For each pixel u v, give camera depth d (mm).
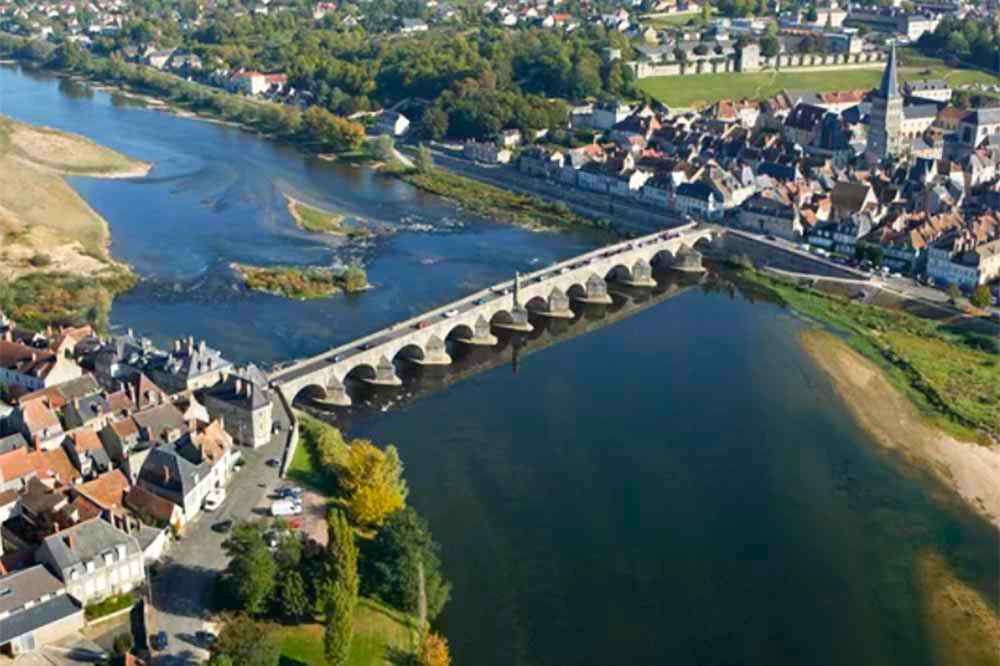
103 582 196875
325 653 187500
